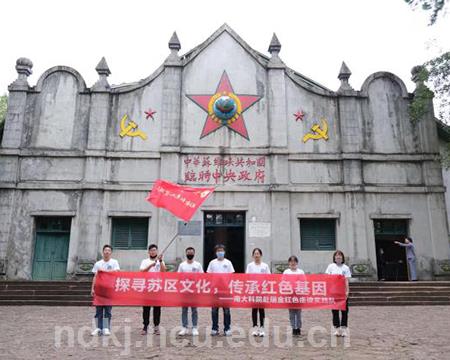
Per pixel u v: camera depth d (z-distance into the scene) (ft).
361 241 54.24
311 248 55.52
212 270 28.63
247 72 59.77
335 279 27.48
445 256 54.13
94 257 52.75
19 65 58.23
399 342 25.12
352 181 55.98
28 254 53.16
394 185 56.49
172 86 58.39
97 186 54.65
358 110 58.65
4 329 29.63
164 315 36.76
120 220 55.42
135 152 56.44
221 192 55.77
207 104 58.44
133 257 54.03
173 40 60.08
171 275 27.76
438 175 56.65
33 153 55.72
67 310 40.42
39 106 57.36
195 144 57.16
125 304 27.25
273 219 54.80
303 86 59.41
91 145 55.98
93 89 57.82
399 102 59.16
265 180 56.44
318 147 57.57
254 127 57.93
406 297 45.78
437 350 23.00
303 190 55.93
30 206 54.44
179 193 31.45
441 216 55.36
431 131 57.82
